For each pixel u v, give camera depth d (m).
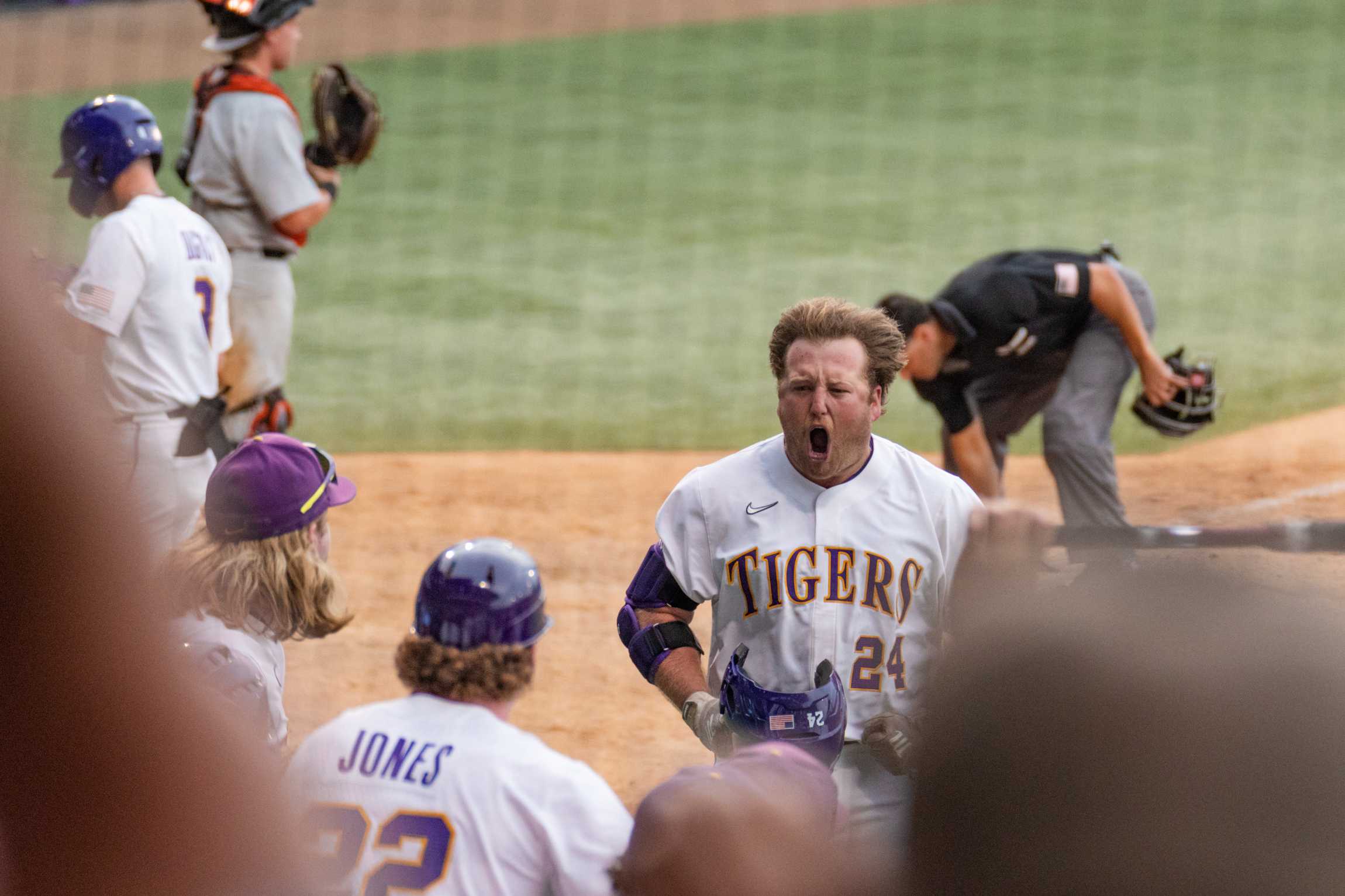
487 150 59.59
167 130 62.47
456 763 7.97
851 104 65.62
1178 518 26.27
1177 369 23.69
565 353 38.72
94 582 1.51
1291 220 49.53
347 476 29.39
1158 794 1.95
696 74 71.19
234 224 25.41
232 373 25.98
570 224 50.59
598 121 63.88
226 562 10.06
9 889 1.57
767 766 4.38
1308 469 29.31
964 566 2.72
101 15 88.25
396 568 24.58
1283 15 77.56
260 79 25.14
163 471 18.80
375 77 71.38
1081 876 1.98
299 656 20.52
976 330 22.02
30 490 1.46
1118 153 57.78
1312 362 36.97
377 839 7.92
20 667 1.50
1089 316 23.14
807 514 11.02
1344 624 2.00
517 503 28.05
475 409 34.62
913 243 48.12
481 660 8.19
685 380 36.72
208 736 1.64
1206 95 65.06
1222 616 2.01
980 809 2.04
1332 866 1.89
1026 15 80.00
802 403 10.68
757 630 11.09
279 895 1.69
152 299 18.47
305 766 8.22
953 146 59.34
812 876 3.19
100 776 1.57
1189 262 45.47
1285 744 1.91
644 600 11.59
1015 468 30.62
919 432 33.19
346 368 37.47
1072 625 2.05
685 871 3.54
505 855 7.82
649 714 18.98
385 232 49.50
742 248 47.84
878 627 10.85
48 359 1.47
